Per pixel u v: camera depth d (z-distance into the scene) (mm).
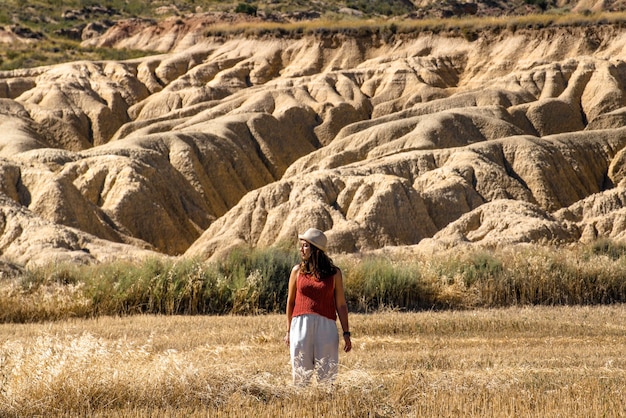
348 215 39312
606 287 17234
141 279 15938
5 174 40938
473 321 13430
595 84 67062
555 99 65188
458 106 66938
